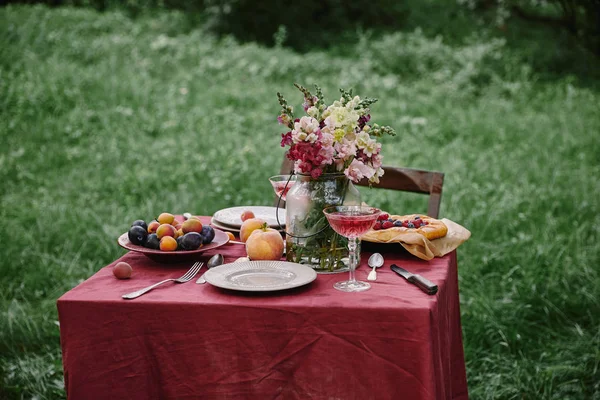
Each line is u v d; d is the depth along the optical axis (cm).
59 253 507
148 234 254
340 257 238
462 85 1073
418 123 845
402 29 1430
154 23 1300
